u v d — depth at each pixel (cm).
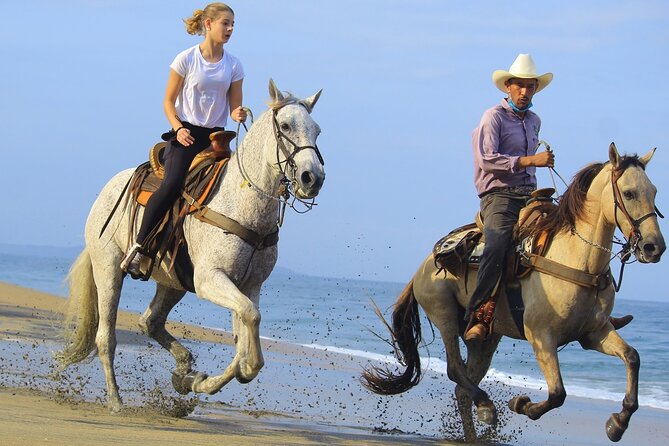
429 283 974
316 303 5166
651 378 2011
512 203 912
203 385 868
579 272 823
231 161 838
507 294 888
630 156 805
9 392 955
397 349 1037
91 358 986
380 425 1088
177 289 959
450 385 1609
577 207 827
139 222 892
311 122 779
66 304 996
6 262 18650
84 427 726
